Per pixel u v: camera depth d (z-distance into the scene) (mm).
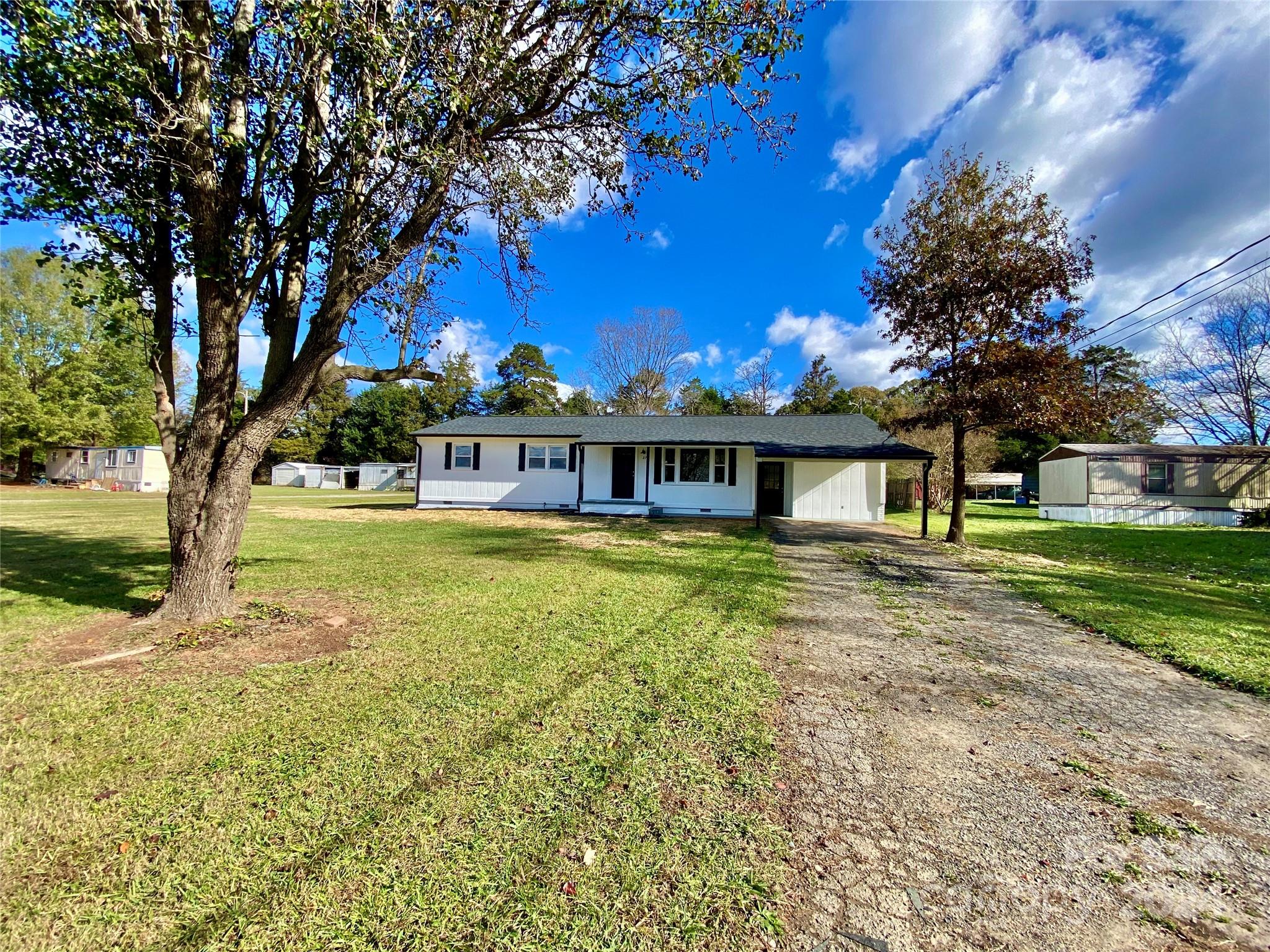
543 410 41469
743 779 2443
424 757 2568
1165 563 9258
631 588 6328
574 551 9172
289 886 1756
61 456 34719
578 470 17953
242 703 3133
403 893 1734
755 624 4949
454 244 5523
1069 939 1604
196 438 4469
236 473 4629
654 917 1669
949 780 2471
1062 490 21266
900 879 1841
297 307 4812
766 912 1694
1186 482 19234
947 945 1575
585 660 3920
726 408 37812
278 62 4250
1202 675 3855
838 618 5250
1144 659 4176
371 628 4645
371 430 45000
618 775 2451
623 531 12422
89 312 29422
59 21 3070
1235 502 19094
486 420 20297
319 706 3113
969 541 12102
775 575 7289
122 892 1719
